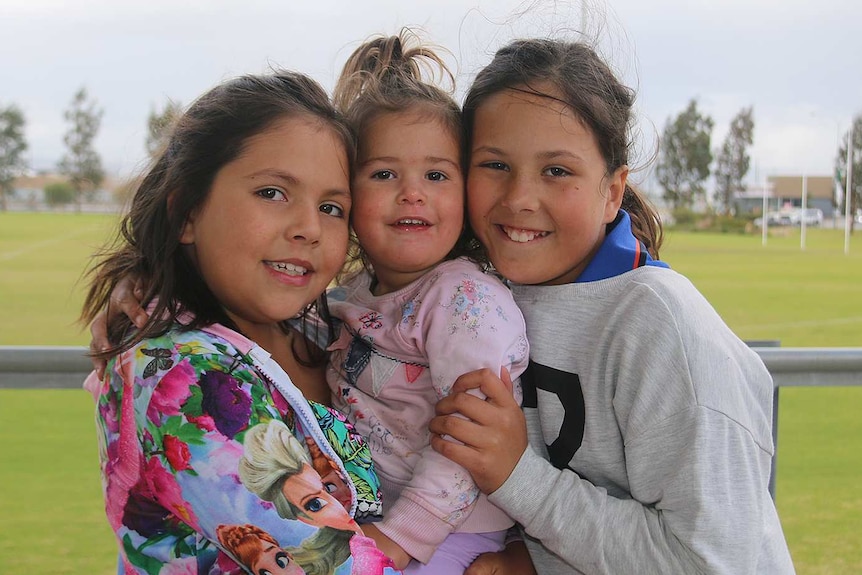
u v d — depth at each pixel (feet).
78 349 5.44
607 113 4.72
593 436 4.49
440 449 4.40
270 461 3.57
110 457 3.86
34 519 10.16
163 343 3.80
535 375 4.73
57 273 75.66
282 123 4.06
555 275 4.76
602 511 4.24
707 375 4.11
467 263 5.00
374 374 4.92
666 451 4.10
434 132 4.86
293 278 4.13
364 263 5.50
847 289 78.95
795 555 8.83
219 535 3.51
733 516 3.98
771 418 4.42
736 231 163.22
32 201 160.25
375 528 4.45
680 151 164.45
